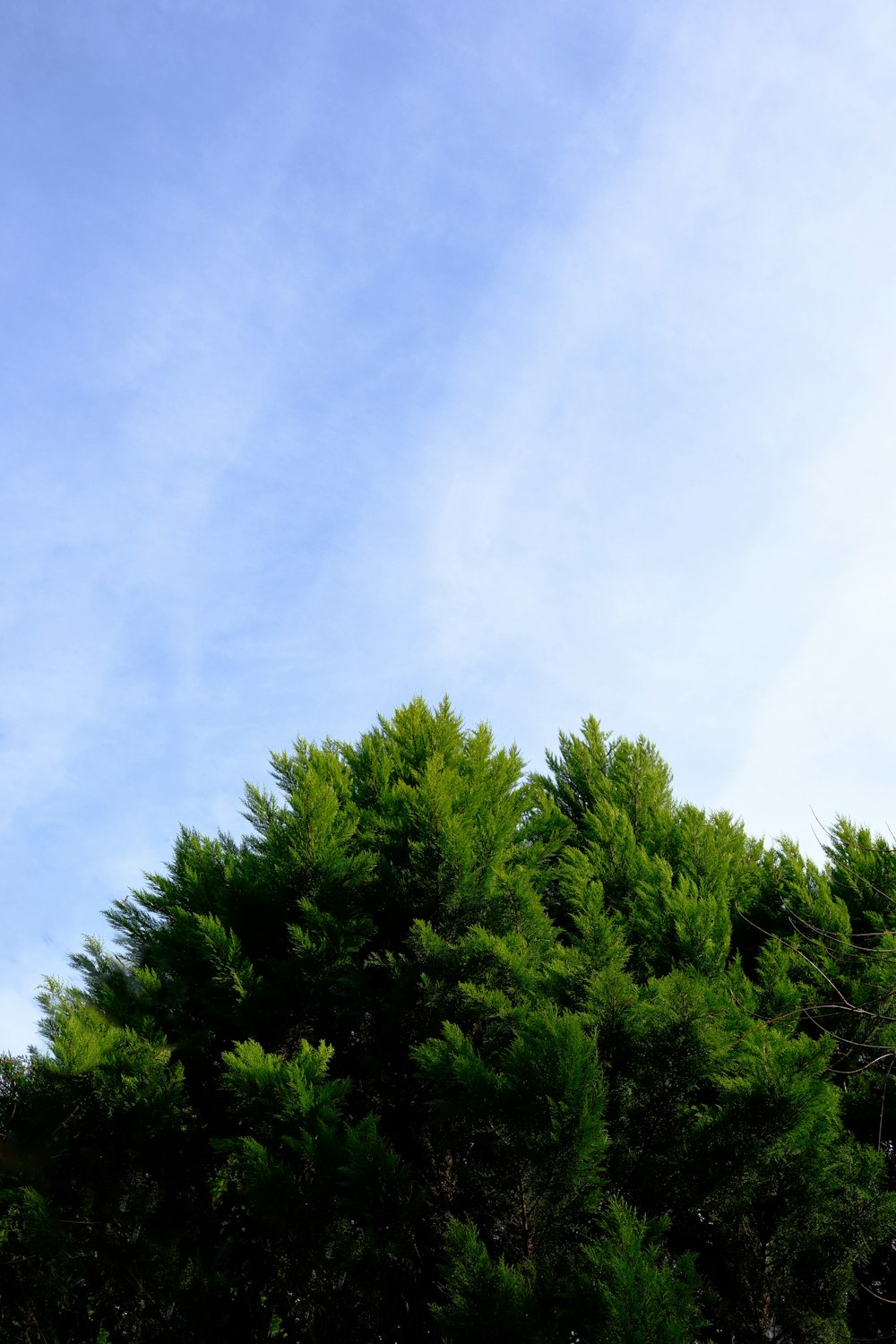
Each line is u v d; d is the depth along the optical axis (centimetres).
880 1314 595
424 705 874
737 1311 556
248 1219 589
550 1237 506
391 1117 648
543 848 771
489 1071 518
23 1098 596
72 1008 599
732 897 776
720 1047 530
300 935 641
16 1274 568
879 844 820
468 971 625
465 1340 423
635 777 896
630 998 548
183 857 731
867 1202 540
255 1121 543
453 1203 589
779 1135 518
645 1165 550
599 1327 413
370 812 755
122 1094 562
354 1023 666
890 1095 629
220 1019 669
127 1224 551
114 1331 545
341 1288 521
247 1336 541
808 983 684
